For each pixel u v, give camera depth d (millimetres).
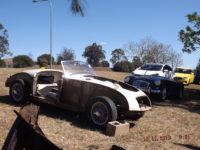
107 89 4613
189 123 5578
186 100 9695
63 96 5082
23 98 5656
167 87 8898
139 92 5164
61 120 4770
